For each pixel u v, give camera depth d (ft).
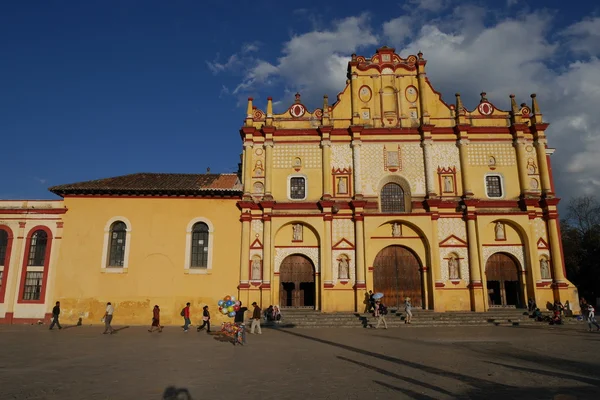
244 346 62.59
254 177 111.65
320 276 104.88
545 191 107.76
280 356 52.85
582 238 179.11
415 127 112.47
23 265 100.94
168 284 100.73
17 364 47.26
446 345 62.18
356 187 108.78
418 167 111.45
